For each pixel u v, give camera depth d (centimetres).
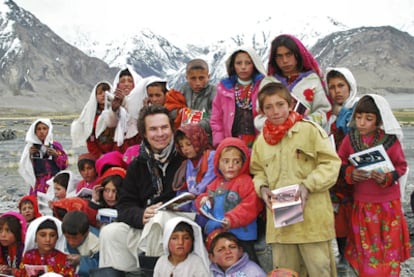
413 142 3878
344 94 624
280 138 532
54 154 980
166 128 591
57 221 620
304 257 536
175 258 554
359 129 567
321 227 526
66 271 608
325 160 522
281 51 613
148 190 607
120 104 819
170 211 575
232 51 656
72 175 830
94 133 855
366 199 570
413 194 617
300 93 608
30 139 977
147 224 565
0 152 3662
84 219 620
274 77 633
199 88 742
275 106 525
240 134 652
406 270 705
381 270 557
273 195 521
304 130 529
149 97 821
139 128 604
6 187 1845
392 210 563
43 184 976
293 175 529
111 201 675
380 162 549
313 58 626
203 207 570
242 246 573
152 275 581
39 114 17425
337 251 729
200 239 551
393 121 553
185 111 722
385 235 562
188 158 604
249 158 575
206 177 591
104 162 738
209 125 691
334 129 629
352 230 586
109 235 579
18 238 635
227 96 661
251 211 555
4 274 607
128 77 914
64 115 16088
